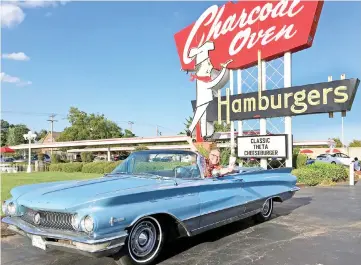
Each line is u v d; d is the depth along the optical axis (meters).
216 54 16.78
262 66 14.90
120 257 4.18
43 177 20.52
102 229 3.83
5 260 4.84
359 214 7.97
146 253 4.43
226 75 16.34
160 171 5.54
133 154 5.91
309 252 5.06
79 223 3.85
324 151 46.12
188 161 5.56
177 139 37.75
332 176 15.89
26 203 4.50
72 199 4.10
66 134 61.19
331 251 5.10
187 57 18.38
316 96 12.92
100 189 4.43
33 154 80.94
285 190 7.37
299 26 13.49
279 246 5.38
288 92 13.73
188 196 4.94
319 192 12.30
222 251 5.13
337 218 7.50
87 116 61.78
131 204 4.17
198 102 17.59
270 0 14.64
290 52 14.04
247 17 15.49
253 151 14.66
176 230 4.91
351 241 5.65
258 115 14.63
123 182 4.88
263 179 6.73
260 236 5.98
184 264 4.58
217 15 16.94
